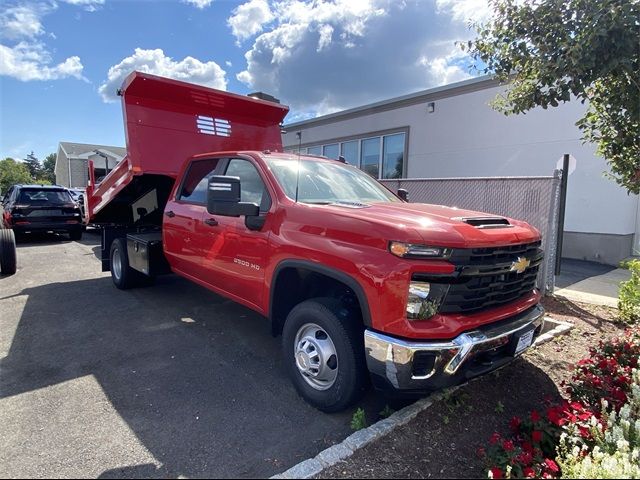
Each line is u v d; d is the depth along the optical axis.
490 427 2.84
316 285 3.40
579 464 2.17
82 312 5.34
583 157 9.10
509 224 3.25
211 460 2.51
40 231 11.84
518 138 9.90
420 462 2.45
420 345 2.49
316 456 2.46
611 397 2.94
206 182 4.64
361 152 13.82
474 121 10.62
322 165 4.36
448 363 2.53
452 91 11.00
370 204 3.49
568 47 3.81
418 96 11.72
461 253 2.59
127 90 5.33
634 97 4.03
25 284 6.89
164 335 4.56
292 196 3.54
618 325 5.02
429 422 2.84
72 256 9.88
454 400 3.12
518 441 2.63
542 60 4.09
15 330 4.68
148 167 5.62
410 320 2.54
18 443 2.64
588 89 4.53
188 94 5.67
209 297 6.08
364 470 2.36
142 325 4.87
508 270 2.90
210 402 3.18
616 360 3.52
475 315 2.71
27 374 3.60
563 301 6.04
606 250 9.06
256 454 2.57
